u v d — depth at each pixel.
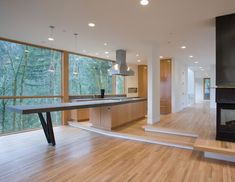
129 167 2.85
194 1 2.66
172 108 7.64
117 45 5.37
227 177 2.51
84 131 5.31
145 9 2.94
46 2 2.70
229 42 3.15
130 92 9.14
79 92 6.90
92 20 3.42
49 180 2.44
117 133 4.65
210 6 2.82
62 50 6.06
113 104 4.54
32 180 2.44
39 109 3.05
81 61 6.99
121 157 3.27
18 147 3.81
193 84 13.79
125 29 3.93
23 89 5.33
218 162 3.03
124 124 5.61
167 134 4.51
